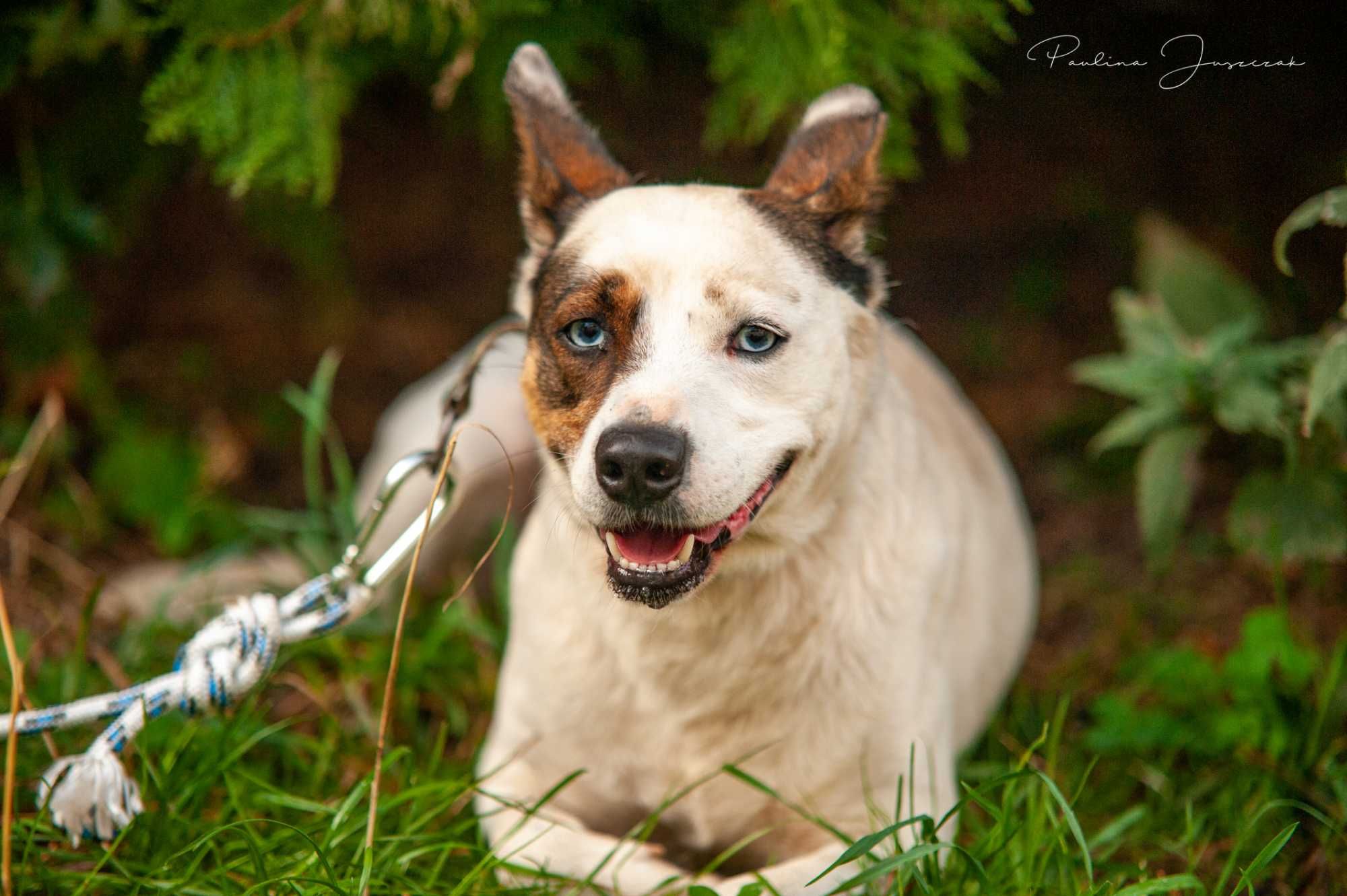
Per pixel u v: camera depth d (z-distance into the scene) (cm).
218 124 398
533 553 347
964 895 303
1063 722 414
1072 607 490
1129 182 669
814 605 318
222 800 347
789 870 300
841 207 328
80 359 557
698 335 295
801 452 305
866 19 418
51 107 503
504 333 334
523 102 347
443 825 348
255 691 375
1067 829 330
